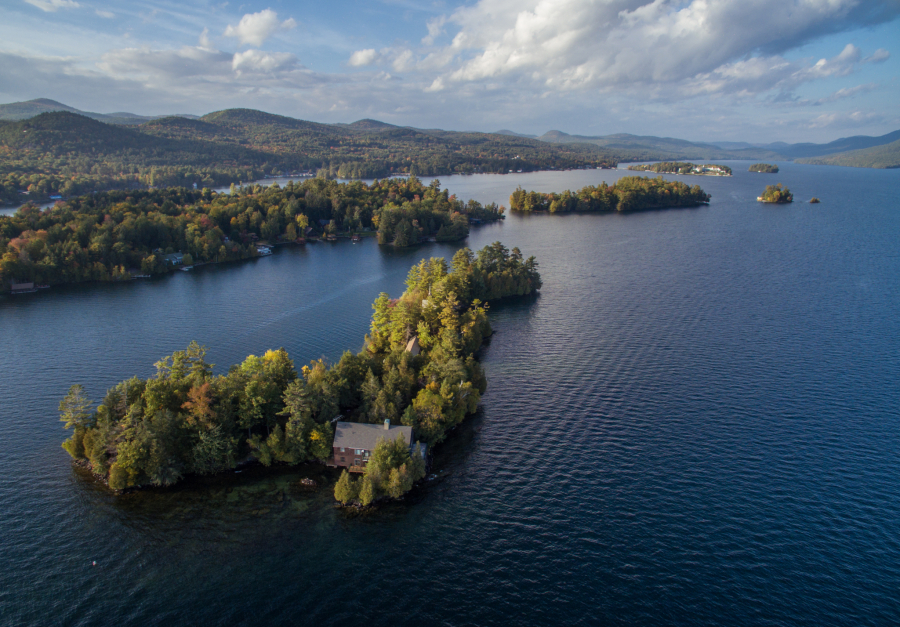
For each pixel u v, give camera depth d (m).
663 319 182.75
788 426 114.19
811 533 84.06
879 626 68.12
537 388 133.75
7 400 126.19
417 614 71.38
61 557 80.25
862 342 158.38
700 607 71.38
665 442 109.44
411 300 163.12
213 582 76.56
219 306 199.88
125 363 147.62
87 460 103.06
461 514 90.62
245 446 106.06
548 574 77.50
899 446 106.38
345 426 105.00
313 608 72.38
